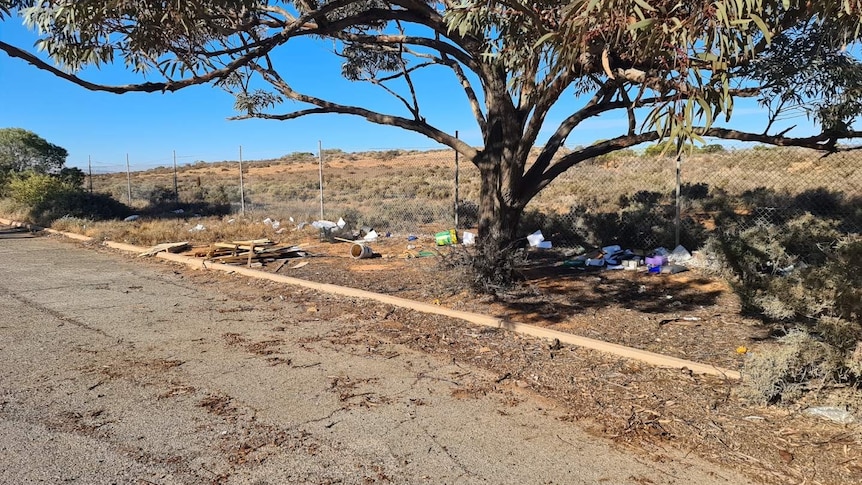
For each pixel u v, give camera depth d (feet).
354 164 197.06
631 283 25.67
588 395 13.65
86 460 10.46
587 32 7.89
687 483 9.77
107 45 14.94
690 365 15.14
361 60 31.30
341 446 11.09
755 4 6.75
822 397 12.72
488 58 18.94
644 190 57.47
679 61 7.07
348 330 19.51
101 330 19.51
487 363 16.02
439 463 10.45
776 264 22.77
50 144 100.53
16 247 43.16
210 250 35.63
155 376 14.97
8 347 17.44
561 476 10.02
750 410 12.61
